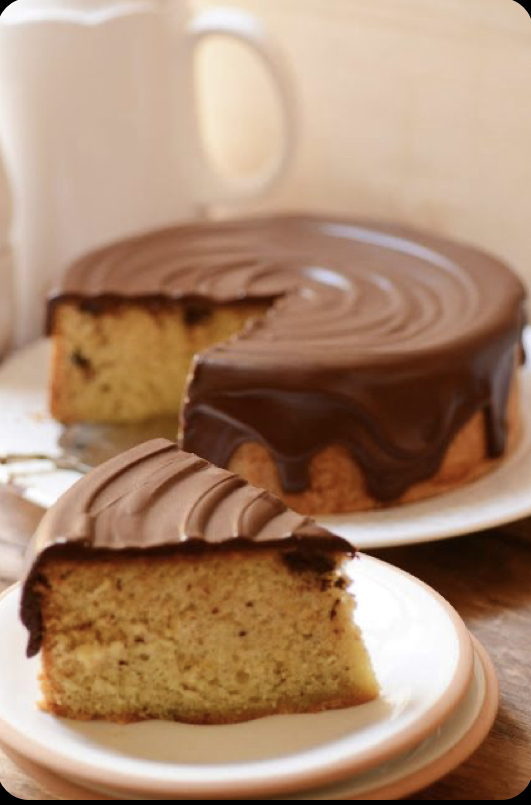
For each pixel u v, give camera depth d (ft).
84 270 3.00
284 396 2.56
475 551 2.53
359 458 2.57
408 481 2.59
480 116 3.32
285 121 3.18
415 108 3.39
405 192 3.47
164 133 3.23
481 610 2.38
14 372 3.05
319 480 2.58
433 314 2.80
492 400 2.69
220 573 2.10
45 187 3.18
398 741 1.95
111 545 2.08
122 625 2.10
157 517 2.13
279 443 2.57
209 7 3.57
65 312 2.93
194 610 2.11
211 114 3.64
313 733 2.05
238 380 2.58
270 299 2.93
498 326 2.71
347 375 2.56
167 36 3.19
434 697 2.02
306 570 2.10
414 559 2.51
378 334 2.71
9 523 2.57
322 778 1.91
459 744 1.99
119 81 3.14
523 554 2.53
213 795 1.89
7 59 3.10
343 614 2.10
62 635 2.09
